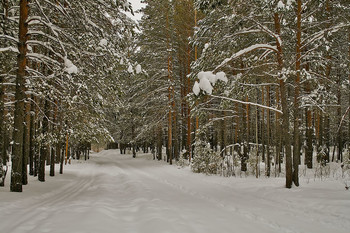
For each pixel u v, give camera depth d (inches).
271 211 258.7
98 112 503.8
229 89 431.2
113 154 1925.4
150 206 261.3
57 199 310.8
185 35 855.1
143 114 1064.8
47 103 518.6
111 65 388.2
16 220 193.8
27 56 344.2
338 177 453.7
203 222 208.4
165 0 887.1
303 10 394.0
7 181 442.3
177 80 970.7
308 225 211.3
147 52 953.5
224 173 634.8
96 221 190.5
